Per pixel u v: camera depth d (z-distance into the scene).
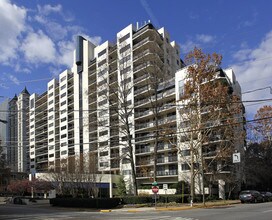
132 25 79.31
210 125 41.44
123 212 30.45
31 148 132.62
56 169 64.94
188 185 54.22
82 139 102.25
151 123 68.50
